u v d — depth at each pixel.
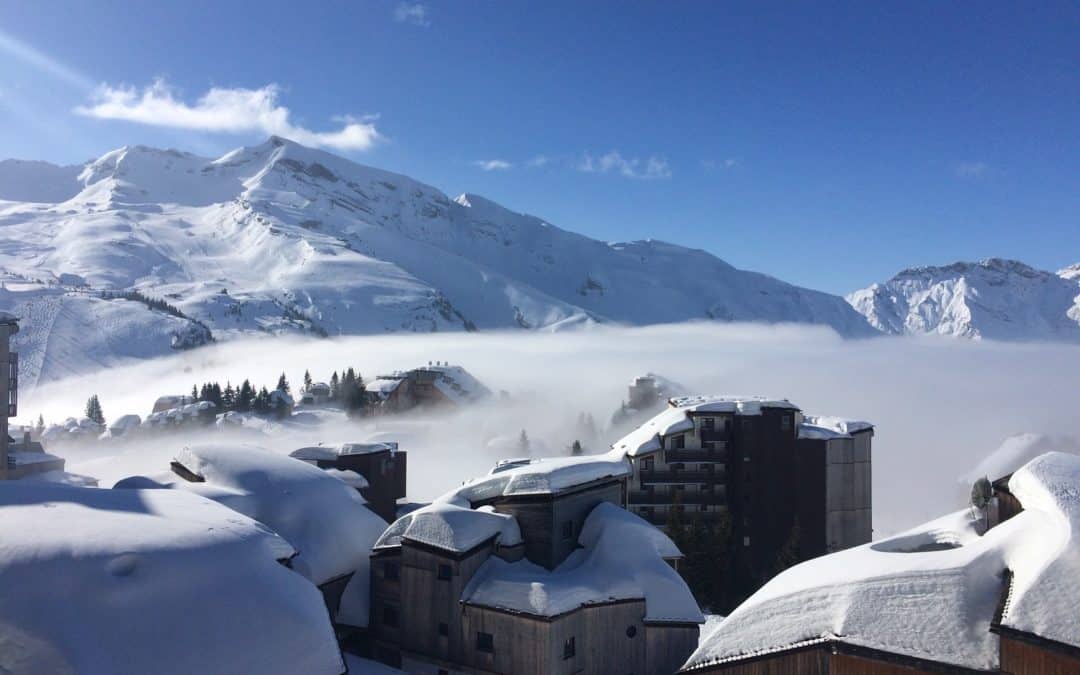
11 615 24.89
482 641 41.72
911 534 31.39
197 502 35.88
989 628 23.06
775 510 77.88
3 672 23.89
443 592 43.25
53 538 27.73
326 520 48.41
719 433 79.06
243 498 48.06
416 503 68.88
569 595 41.19
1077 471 27.17
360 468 65.00
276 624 28.97
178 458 52.91
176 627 26.80
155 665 25.52
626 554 45.62
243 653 27.50
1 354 65.31
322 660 29.30
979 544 26.75
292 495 49.38
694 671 28.03
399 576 45.44
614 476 52.69
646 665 43.22
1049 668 21.53
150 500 34.75
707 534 71.25
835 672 25.12
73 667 24.16
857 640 24.70
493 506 49.19
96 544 27.91
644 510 77.81
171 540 29.50
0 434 65.31
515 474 48.88
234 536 31.62
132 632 25.88
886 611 25.11
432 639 43.44
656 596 44.06
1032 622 21.94
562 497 48.19
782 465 78.25
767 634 27.14
